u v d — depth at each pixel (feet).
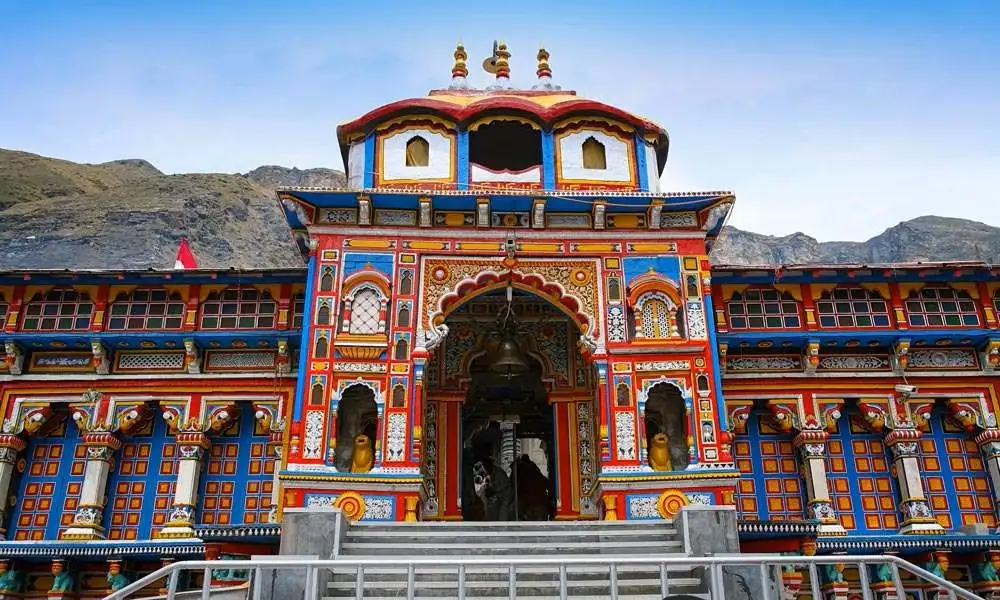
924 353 50.08
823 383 49.11
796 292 49.78
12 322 48.21
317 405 39.60
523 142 53.72
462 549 32.37
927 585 44.75
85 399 47.65
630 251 43.98
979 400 48.91
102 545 43.09
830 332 48.65
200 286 49.47
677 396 44.80
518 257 43.62
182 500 45.60
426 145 46.70
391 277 42.63
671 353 41.68
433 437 48.37
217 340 48.14
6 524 46.21
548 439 57.06
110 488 47.19
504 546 32.55
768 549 38.91
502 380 54.13
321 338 41.01
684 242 44.24
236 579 38.55
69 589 43.80
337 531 31.94
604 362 41.57
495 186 45.39
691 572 30.32
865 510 47.60
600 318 42.55
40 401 47.80
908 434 47.73
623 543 33.06
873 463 48.93
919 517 46.06
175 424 47.65
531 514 54.44
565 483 47.83
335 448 40.22
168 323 48.73
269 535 38.19
